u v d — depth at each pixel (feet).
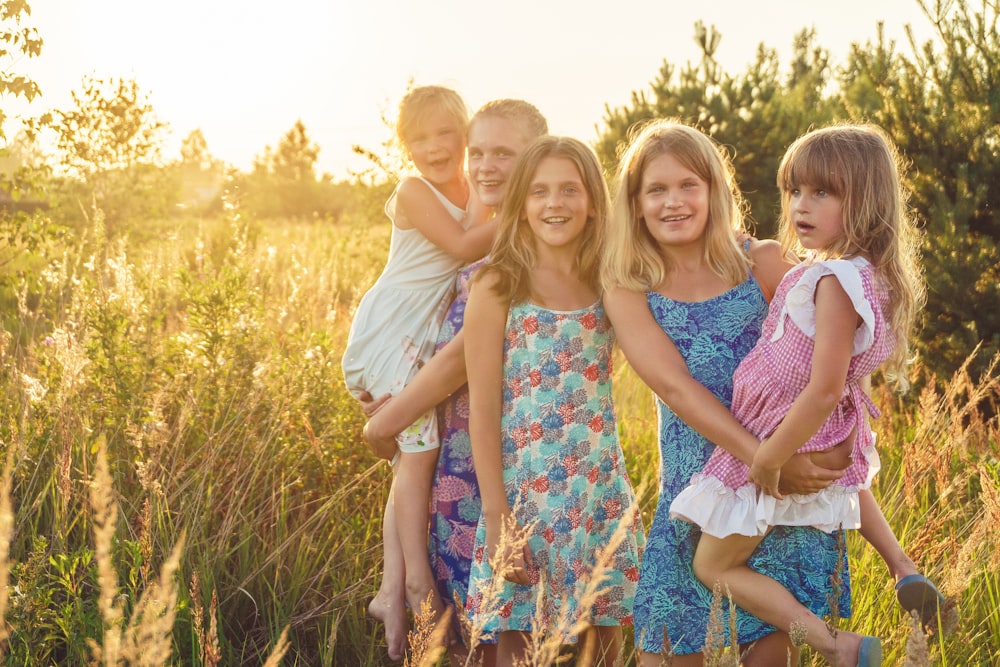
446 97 10.94
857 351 7.79
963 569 8.10
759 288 9.00
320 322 19.13
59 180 29.55
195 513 10.78
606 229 9.36
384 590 10.34
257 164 140.97
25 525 10.46
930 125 19.40
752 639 8.34
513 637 9.27
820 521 8.05
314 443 12.14
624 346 8.91
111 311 13.58
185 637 9.52
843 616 8.35
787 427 7.65
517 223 9.33
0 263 19.83
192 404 12.23
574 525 9.16
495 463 9.22
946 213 18.58
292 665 10.33
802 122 30.48
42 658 8.77
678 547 8.63
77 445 11.73
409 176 11.19
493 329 9.24
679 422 8.83
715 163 8.84
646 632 8.64
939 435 13.55
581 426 9.27
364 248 31.65
